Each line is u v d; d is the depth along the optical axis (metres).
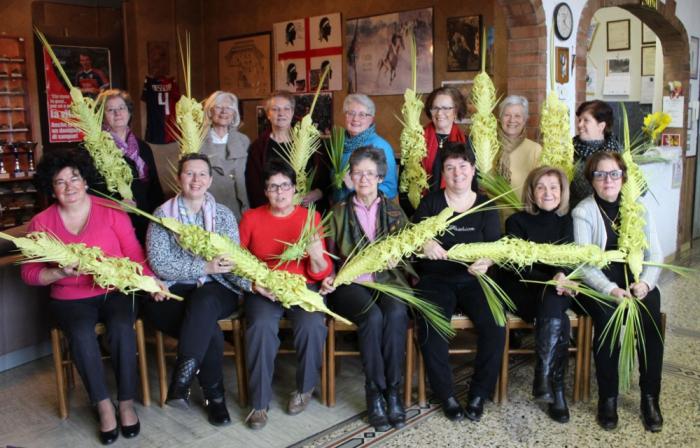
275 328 2.94
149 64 7.98
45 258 2.59
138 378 3.44
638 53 7.60
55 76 7.30
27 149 6.75
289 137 3.75
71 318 2.87
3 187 6.65
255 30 7.84
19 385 3.47
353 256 3.13
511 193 3.41
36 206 6.91
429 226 2.83
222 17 8.19
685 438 2.85
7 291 3.61
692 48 6.47
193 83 8.43
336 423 3.01
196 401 3.27
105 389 2.87
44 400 3.29
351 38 6.86
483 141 3.46
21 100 6.86
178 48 8.23
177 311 2.99
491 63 5.79
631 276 3.12
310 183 3.54
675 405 3.17
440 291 3.12
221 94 3.69
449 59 6.08
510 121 3.73
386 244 2.85
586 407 3.16
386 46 6.57
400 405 2.99
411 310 3.12
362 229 3.13
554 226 3.18
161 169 5.53
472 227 3.15
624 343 2.84
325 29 7.09
